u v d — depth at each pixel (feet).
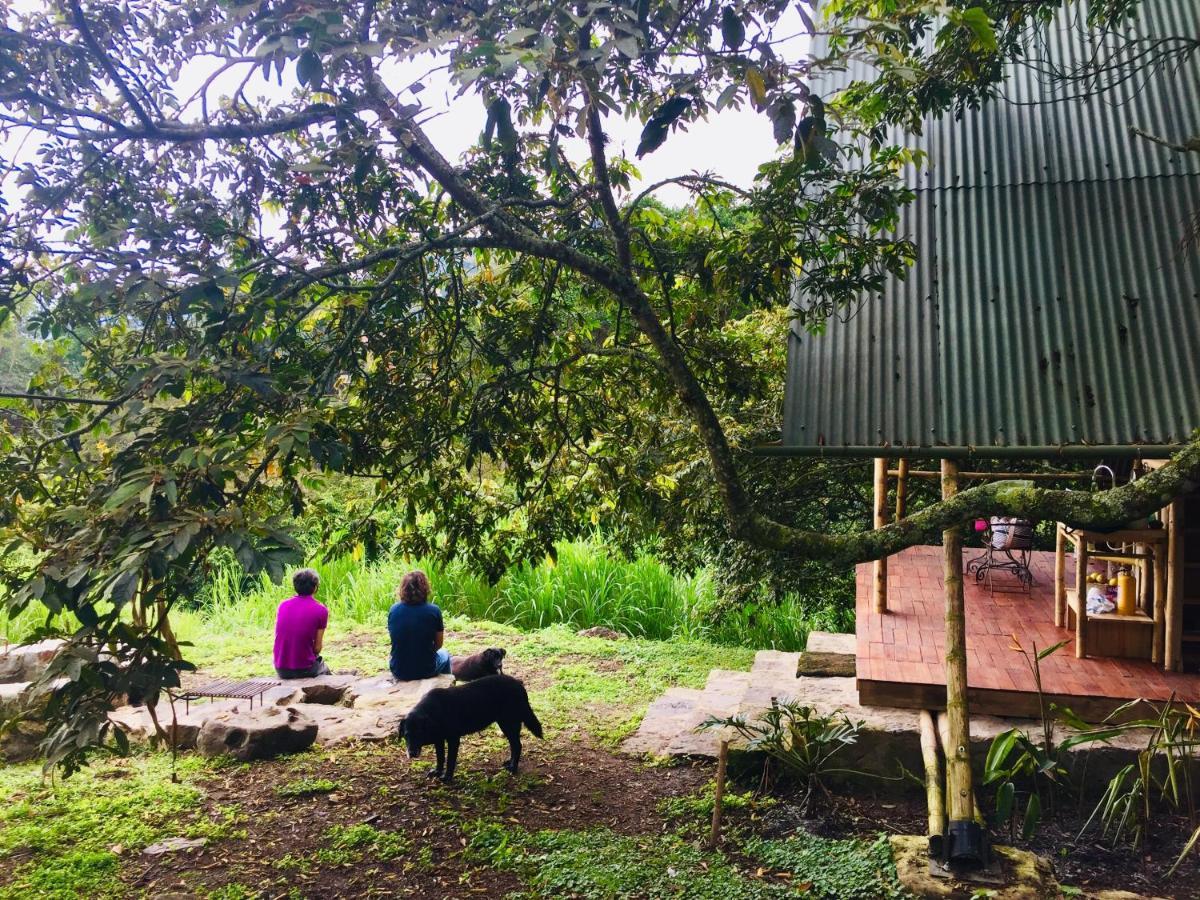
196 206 12.94
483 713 19.31
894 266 17.61
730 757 19.26
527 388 18.94
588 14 12.00
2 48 12.47
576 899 14.34
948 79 17.58
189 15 14.30
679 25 13.69
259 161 14.94
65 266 12.59
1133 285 19.89
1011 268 20.76
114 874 14.97
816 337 20.85
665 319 21.47
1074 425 18.12
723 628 37.22
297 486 16.02
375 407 17.61
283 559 9.27
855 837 16.48
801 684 22.47
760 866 15.49
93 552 9.79
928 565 29.89
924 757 17.53
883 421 19.08
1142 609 21.34
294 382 12.07
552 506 21.21
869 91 17.08
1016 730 16.37
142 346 13.73
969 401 18.97
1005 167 22.39
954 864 14.82
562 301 21.26
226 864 15.42
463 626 37.88
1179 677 19.16
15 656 23.84
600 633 37.04
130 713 22.35
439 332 19.30
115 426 12.28
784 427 19.53
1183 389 18.19
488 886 14.79
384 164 15.28
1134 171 21.58
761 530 13.89
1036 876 14.56
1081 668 19.80
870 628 23.00
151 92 14.55
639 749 21.38
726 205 18.81
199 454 9.88
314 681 26.04
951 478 19.49
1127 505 11.00
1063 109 23.04
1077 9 22.54
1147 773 15.43
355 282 17.35
